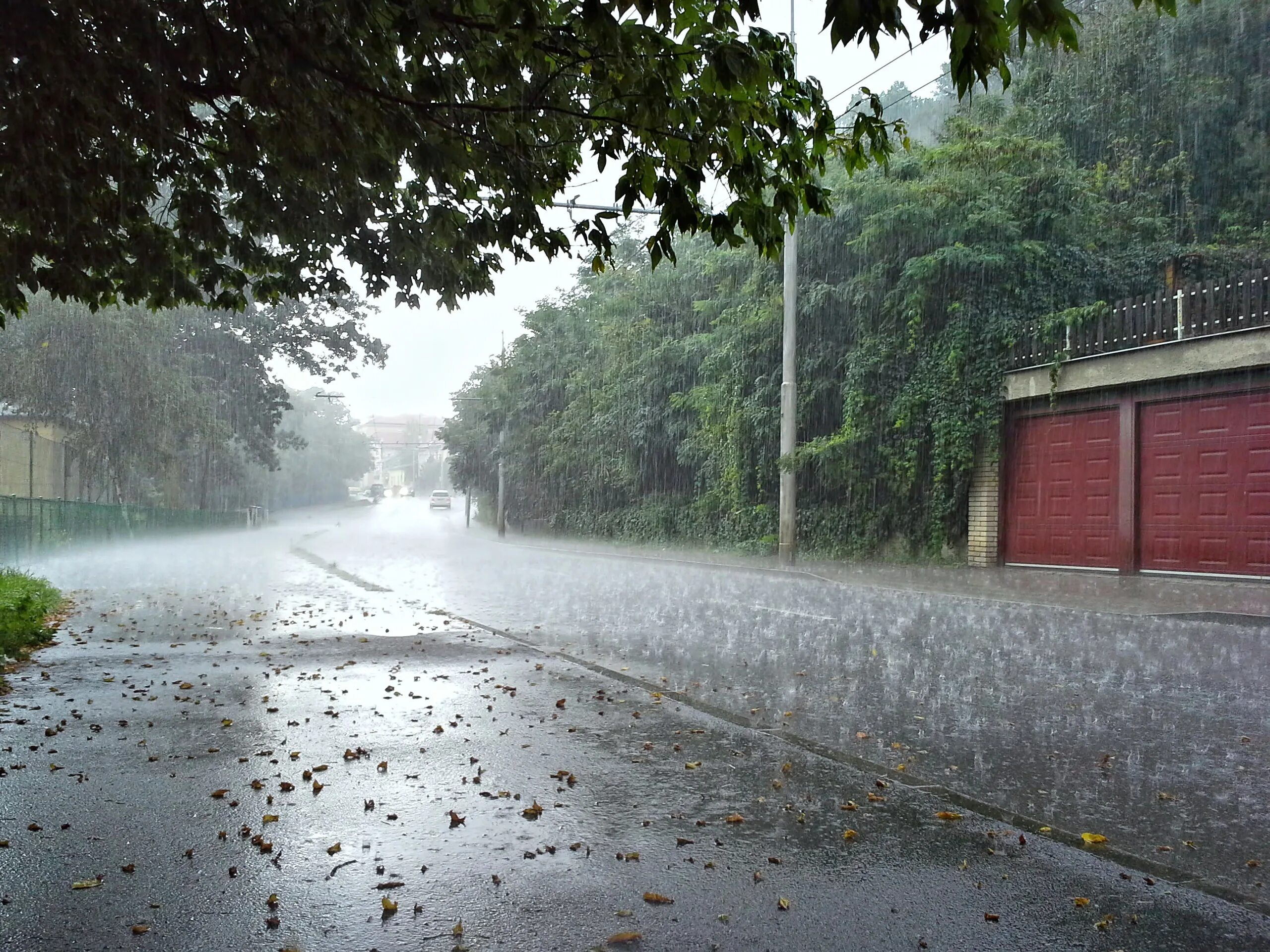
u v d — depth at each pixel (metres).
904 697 7.00
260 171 6.14
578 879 3.57
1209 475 14.52
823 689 7.33
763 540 23.31
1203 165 22.28
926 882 3.54
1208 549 14.48
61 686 7.26
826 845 3.92
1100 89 22.92
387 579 20.05
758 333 22.66
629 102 4.63
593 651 9.31
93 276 7.02
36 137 5.12
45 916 3.26
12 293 6.50
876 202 19.16
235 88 5.05
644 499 33.47
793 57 4.66
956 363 18.08
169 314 36.50
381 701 6.74
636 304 31.81
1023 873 3.63
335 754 5.30
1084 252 18.84
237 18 4.46
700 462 29.31
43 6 4.41
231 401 44.19
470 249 6.45
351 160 5.49
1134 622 11.18
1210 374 14.28
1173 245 20.02
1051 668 8.19
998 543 18.25
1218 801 4.59
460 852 3.84
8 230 6.16
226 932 3.15
